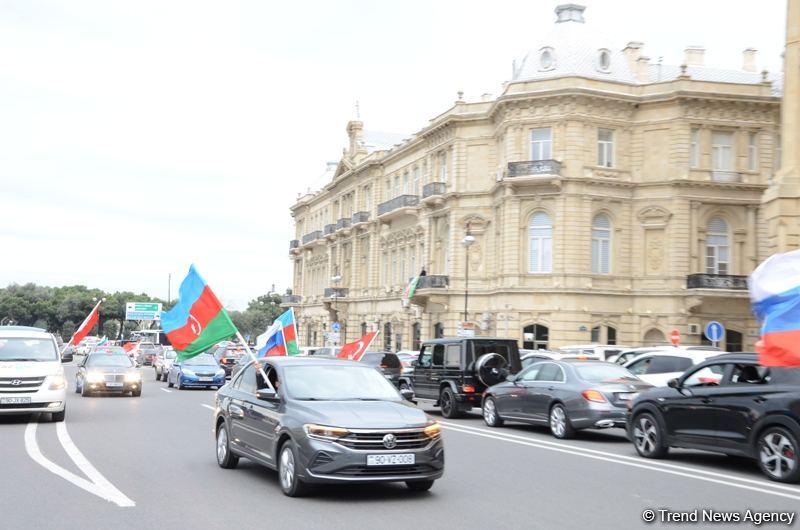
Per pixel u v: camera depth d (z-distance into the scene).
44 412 20.94
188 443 15.98
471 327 40.47
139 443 15.88
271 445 10.99
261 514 9.39
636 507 10.12
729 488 11.62
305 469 10.08
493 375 23.55
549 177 44.25
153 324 118.19
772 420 12.35
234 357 51.28
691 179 44.81
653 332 45.31
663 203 45.31
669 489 11.48
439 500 10.43
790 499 10.77
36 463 13.05
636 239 45.94
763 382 12.92
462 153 51.19
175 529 8.58
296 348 25.09
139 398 29.50
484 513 9.62
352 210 74.00
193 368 35.94
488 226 49.97
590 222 45.06
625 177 45.94
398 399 11.39
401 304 60.66
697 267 44.97
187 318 14.12
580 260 44.66
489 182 50.16
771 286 10.86
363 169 69.62
